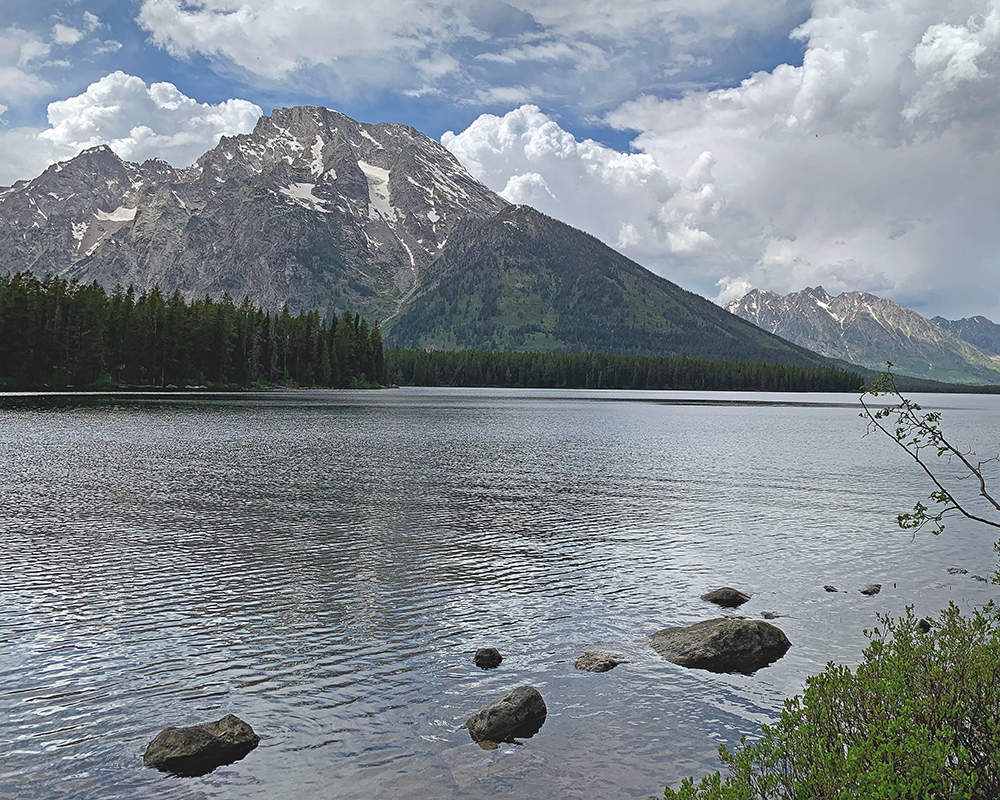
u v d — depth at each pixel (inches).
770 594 804.6
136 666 565.3
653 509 1322.6
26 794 394.0
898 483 1734.7
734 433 3287.4
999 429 3954.2
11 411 3430.1
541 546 1010.1
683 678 567.2
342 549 957.2
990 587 840.3
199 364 6801.2
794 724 356.5
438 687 540.4
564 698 526.6
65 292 6067.9
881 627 690.8
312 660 584.7
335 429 3024.1
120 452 1990.7
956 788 281.7
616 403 6599.4
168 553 914.7
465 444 2503.7
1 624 651.5
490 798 397.4
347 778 414.6
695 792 325.1
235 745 439.2
